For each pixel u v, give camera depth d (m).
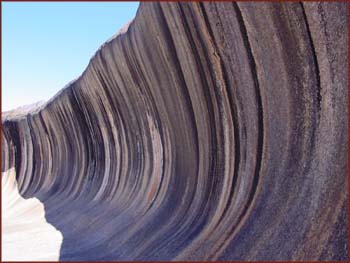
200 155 10.55
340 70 5.82
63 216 18.72
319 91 6.28
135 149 15.84
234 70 8.30
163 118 12.70
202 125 10.20
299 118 6.72
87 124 20.31
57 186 24.84
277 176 6.95
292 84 6.78
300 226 5.86
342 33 5.71
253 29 7.30
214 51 8.63
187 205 10.51
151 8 10.12
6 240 14.15
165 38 10.23
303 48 6.42
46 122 25.91
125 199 15.36
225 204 8.52
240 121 8.51
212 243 7.60
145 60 11.84
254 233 6.70
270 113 7.47
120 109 15.93
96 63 15.50
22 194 28.70
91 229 14.65
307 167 6.29
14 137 32.22
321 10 5.97
